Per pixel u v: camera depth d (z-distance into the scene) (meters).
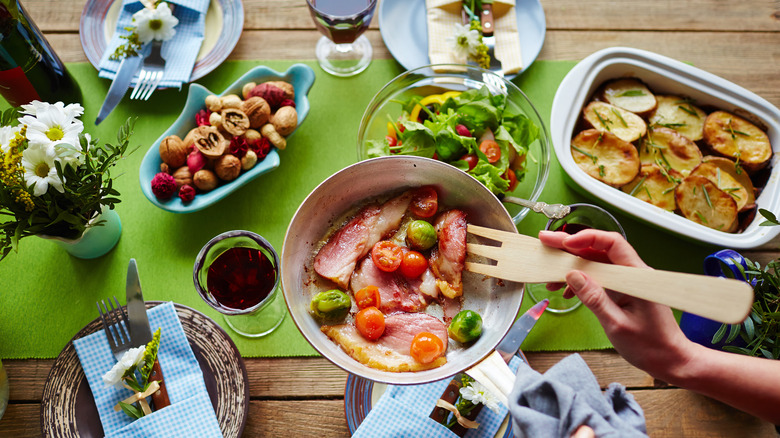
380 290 1.19
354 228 1.20
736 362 1.08
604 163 1.48
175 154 1.40
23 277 1.43
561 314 1.44
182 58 1.57
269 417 1.36
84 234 1.32
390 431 1.21
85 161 1.15
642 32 1.73
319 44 1.69
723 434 1.36
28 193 1.07
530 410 0.94
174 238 1.48
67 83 1.50
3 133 1.10
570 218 1.39
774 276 1.24
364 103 1.63
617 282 0.94
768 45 1.72
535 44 1.65
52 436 1.22
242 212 1.51
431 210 1.18
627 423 0.94
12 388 1.35
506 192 1.46
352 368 1.03
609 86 1.56
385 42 1.62
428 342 1.06
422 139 1.41
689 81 1.52
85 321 1.41
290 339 1.41
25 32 1.33
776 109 1.47
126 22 1.60
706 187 1.43
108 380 1.18
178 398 1.24
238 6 1.64
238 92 1.51
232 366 1.28
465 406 1.21
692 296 0.86
